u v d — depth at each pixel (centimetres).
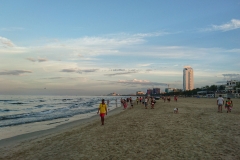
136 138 1048
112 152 825
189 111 2591
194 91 18262
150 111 2819
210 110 2750
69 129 1614
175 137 1030
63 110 3975
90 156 790
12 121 2298
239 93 11956
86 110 3959
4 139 1325
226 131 1146
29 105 5919
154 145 896
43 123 2120
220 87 15950
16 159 828
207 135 1050
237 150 783
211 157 712
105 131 1322
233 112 2381
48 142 1118
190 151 788
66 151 884
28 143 1146
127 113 2725
